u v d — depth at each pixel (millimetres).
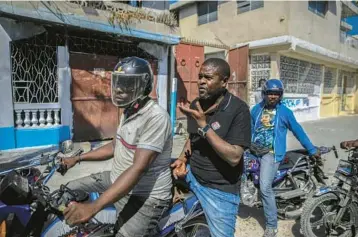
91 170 5488
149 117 1749
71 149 2562
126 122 1839
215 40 14430
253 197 3541
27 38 6949
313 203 3092
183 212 2271
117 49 8672
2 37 6578
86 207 1589
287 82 12844
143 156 1696
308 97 14516
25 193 1717
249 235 3410
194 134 2295
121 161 1880
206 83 2070
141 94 1774
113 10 8086
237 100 2090
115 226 2000
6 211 1946
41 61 7289
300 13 12281
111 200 1620
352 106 21250
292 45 11188
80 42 7945
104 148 2416
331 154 6812
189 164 2416
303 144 3416
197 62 11914
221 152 1927
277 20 11773
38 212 1849
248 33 12859
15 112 6973
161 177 1923
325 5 14648
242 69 12258
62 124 7602
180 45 11352
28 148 6918
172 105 8867
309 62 14305
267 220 3232
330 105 17219
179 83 11438
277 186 3660
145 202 1903
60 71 7508
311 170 3643
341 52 17172
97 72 8211
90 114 8164
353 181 3080
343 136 9766
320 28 14148
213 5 14523
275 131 3221
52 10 6883
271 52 11859
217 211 2193
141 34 8547
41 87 7348
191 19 15711
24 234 1865
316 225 3225
